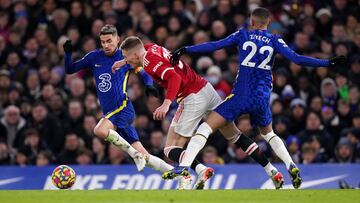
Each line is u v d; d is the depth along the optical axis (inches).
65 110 1615.4
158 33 1768.0
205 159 1457.9
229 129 1097.4
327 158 1526.8
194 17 1868.8
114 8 1886.1
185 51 1036.5
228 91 1643.7
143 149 1131.9
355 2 1913.1
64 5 1926.7
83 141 1556.3
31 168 1430.9
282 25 1840.6
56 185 1106.7
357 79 1718.8
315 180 1411.2
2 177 1424.7
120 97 1117.7
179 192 938.7
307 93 1673.2
